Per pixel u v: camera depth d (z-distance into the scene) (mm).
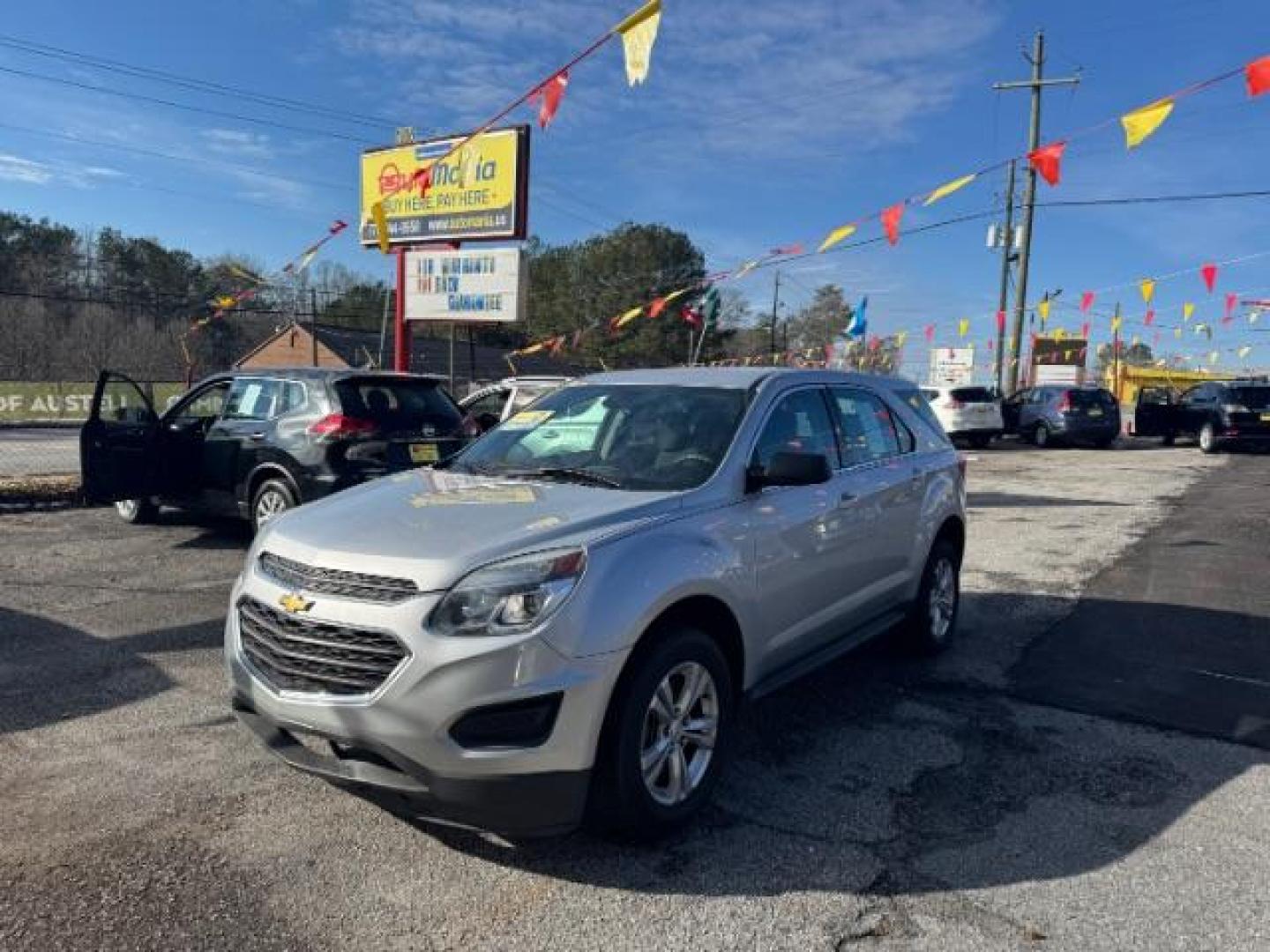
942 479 5828
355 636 3143
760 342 67812
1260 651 5988
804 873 3270
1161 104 7438
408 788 3051
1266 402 22078
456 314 15883
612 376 5125
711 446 4172
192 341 45406
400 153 16406
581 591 3162
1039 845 3488
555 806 3090
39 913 2941
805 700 5055
